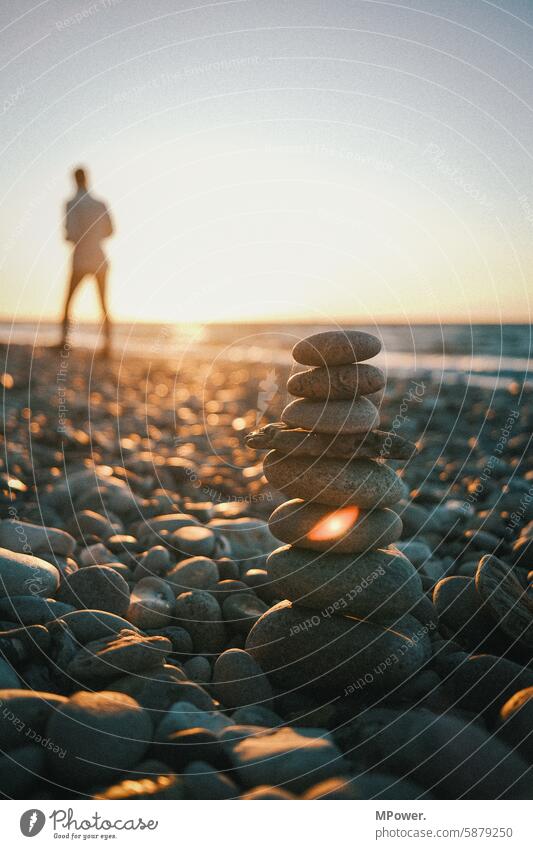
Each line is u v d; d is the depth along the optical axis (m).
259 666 2.38
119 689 2.11
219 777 1.78
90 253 8.88
